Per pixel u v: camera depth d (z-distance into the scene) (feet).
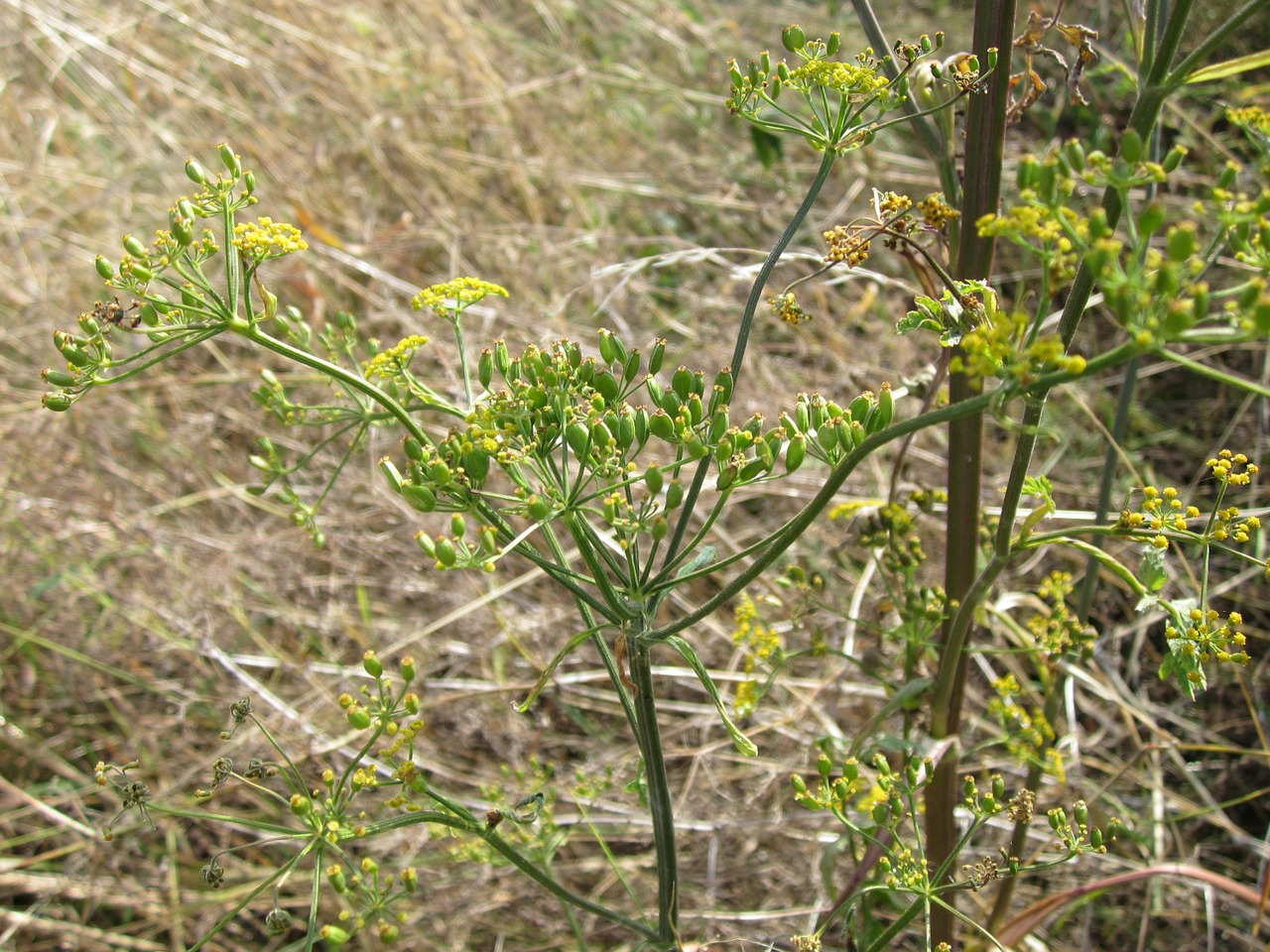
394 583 10.52
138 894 8.48
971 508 6.25
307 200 13.47
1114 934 8.29
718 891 8.55
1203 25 12.61
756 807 8.94
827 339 12.41
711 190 14.34
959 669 6.57
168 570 10.41
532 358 4.82
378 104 15.07
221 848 8.96
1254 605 9.95
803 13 17.33
